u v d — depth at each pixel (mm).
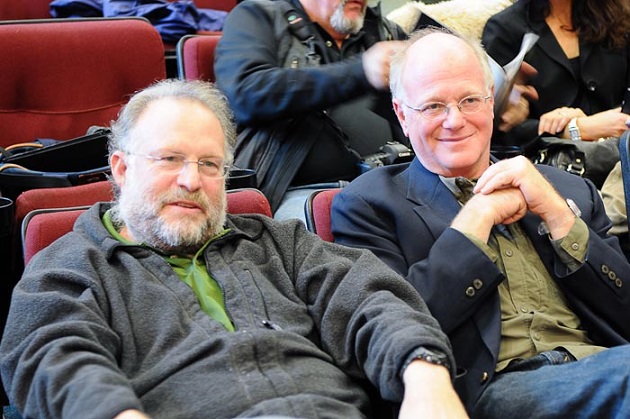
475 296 1783
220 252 1799
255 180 2449
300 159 2570
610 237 2035
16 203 2121
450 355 1521
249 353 1556
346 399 1598
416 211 1976
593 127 2893
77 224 1797
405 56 2068
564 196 2064
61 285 1595
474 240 1817
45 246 1853
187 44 2805
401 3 4051
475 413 1742
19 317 1522
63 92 2701
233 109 2594
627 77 3121
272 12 2734
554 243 1893
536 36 2736
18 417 1804
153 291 1642
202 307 1688
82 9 3553
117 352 1551
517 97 2744
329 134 2621
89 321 1521
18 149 2533
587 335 1909
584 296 1885
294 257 1843
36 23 2695
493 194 1891
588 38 3051
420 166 2059
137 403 1332
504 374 1771
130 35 2793
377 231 1963
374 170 2088
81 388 1343
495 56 3020
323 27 2764
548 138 2686
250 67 2590
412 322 1571
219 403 1478
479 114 1997
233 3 4004
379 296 1676
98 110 2750
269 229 1870
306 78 2506
